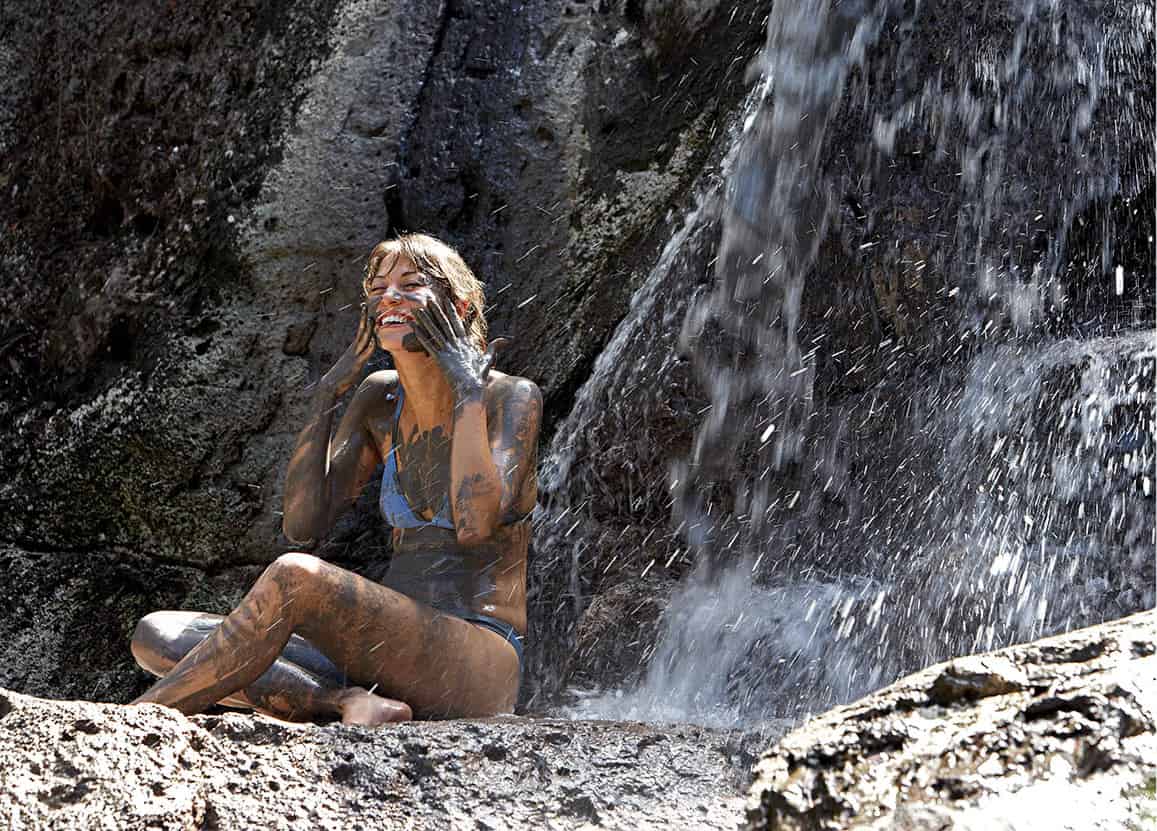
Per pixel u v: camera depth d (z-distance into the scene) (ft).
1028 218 39.75
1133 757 12.26
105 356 43.11
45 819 17.35
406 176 41.47
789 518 39.45
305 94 41.22
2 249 45.03
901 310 39.50
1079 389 36.04
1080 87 40.14
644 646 39.01
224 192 41.68
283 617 24.27
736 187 40.50
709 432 40.14
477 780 18.57
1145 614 15.06
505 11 42.09
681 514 40.42
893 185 39.93
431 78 41.81
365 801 18.19
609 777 18.45
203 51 42.78
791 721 19.88
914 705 13.64
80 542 42.80
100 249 43.65
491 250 41.24
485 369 27.35
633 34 41.39
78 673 42.55
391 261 28.71
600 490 41.06
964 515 36.73
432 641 25.77
